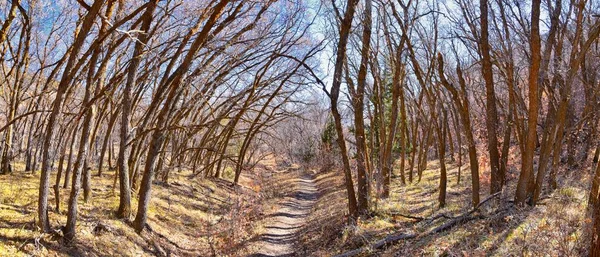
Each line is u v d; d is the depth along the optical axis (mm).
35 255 7547
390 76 21141
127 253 9727
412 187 20750
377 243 10297
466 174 22062
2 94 15062
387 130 24109
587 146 15641
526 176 10367
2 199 10039
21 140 17766
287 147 50969
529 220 9297
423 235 10258
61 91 7875
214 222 15633
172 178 21328
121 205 11289
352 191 13094
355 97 13906
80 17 11312
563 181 13320
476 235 9156
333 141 39062
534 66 9859
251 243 13000
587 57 13391
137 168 15492
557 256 7105
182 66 10867
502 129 18250
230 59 15734
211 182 24844
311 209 20641
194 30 10750
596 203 6293
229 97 22453
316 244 12555
